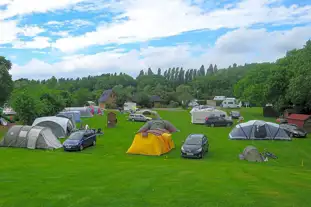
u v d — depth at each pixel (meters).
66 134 32.09
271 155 22.55
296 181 12.67
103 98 98.56
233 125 43.12
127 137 32.09
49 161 18.11
